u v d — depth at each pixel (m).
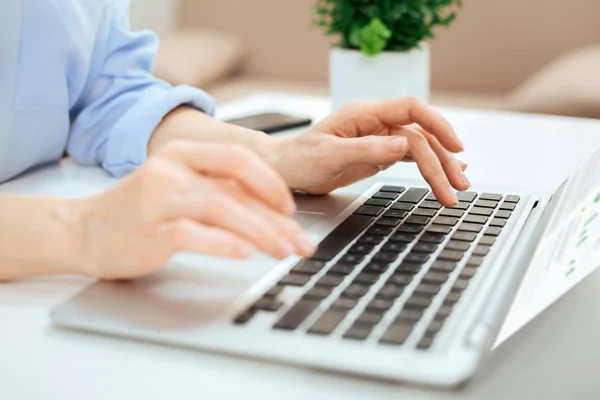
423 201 0.67
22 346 0.44
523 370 0.40
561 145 0.92
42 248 0.51
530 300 0.41
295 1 2.24
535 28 2.04
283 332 0.42
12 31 0.76
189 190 0.46
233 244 0.43
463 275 0.48
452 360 0.38
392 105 0.70
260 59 2.29
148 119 0.82
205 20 2.34
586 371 0.40
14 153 0.79
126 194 0.48
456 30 2.09
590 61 1.79
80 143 0.86
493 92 2.09
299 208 0.68
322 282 0.48
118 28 0.90
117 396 0.39
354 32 1.04
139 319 0.44
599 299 0.48
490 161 0.86
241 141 0.77
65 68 0.82
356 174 0.72
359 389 0.38
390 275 0.49
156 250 0.46
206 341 0.42
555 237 0.50
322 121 0.73
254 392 0.38
